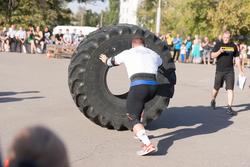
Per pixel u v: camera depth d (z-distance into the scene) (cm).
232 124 971
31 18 4578
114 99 838
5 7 4572
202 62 3089
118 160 669
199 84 1734
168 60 854
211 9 4097
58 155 171
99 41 829
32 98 1183
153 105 848
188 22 4372
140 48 729
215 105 1220
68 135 802
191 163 671
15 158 171
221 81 1123
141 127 693
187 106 1193
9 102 1108
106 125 839
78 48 840
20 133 175
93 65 828
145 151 691
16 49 3072
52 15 4878
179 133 861
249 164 680
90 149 720
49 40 3123
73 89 830
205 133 871
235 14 3912
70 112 1012
